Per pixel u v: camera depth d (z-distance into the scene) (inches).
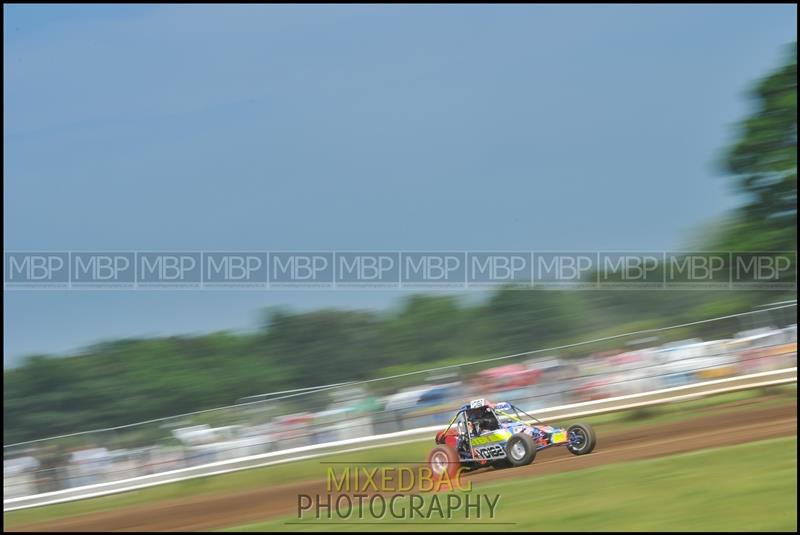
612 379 2389.3
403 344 6550.2
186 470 2383.1
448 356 6373.0
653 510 1274.6
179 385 6451.8
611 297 5846.5
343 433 2372.0
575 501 1390.3
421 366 6161.4
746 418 2096.5
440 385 2396.7
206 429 2427.4
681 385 2361.0
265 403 2434.8
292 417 2409.0
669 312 5334.6
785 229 4468.5
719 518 1205.1
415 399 2369.6
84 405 6368.1
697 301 5068.9
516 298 6304.1
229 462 2372.0
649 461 1660.9
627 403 2356.1
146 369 6520.7
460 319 6510.8
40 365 6432.1
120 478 2410.2
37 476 2406.5
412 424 2351.1
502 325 6240.2
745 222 4601.4
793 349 2316.7
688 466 1557.6
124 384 6446.9
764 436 1797.5
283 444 2381.9
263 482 2274.9
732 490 1337.4
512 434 1812.3
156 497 2326.5
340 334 6658.5
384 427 2357.3
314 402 2422.5
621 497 1381.6
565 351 2443.4
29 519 2305.6
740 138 4530.0
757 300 4539.9
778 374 2304.4
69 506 2367.1
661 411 2421.3
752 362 2346.2
